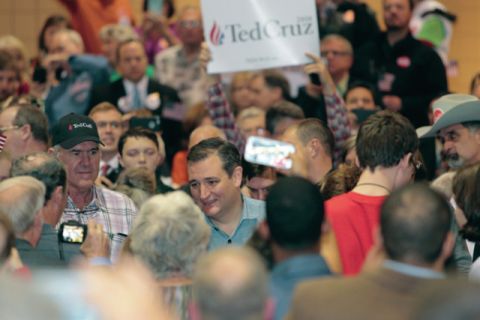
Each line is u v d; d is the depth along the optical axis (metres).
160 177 13.70
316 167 11.02
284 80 16.88
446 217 6.50
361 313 6.11
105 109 13.94
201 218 7.88
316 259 7.16
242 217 9.90
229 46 13.36
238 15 13.35
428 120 16.44
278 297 7.03
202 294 5.70
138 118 14.77
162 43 18.98
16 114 11.41
